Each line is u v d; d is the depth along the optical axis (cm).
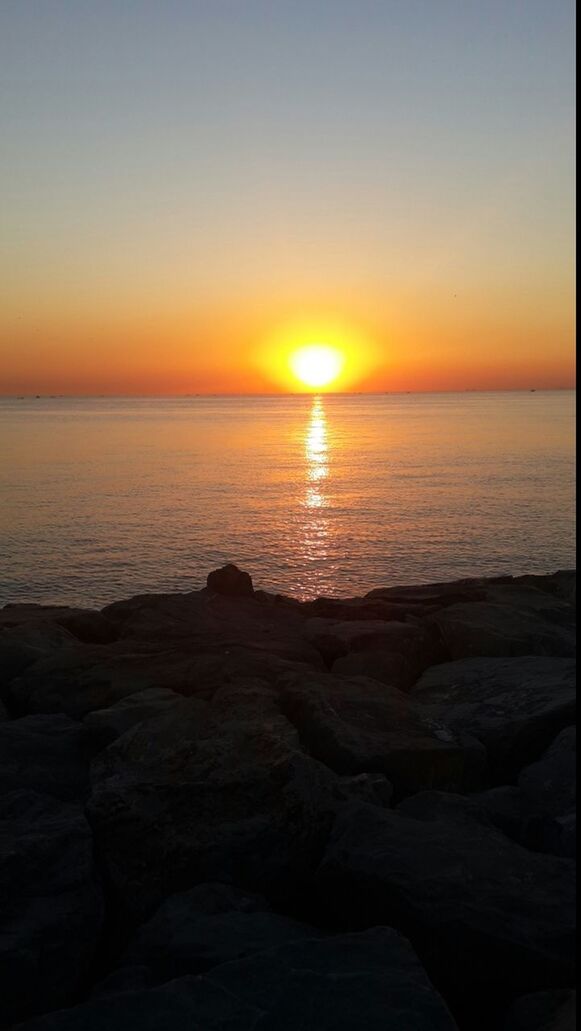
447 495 5816
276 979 356
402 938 385
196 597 1150
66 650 884
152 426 19312
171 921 428
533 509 4997
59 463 9050
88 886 455
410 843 475
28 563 3591
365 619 1119
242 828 498
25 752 636
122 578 3312
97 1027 331
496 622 990
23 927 415
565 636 973
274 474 7744
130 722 663
